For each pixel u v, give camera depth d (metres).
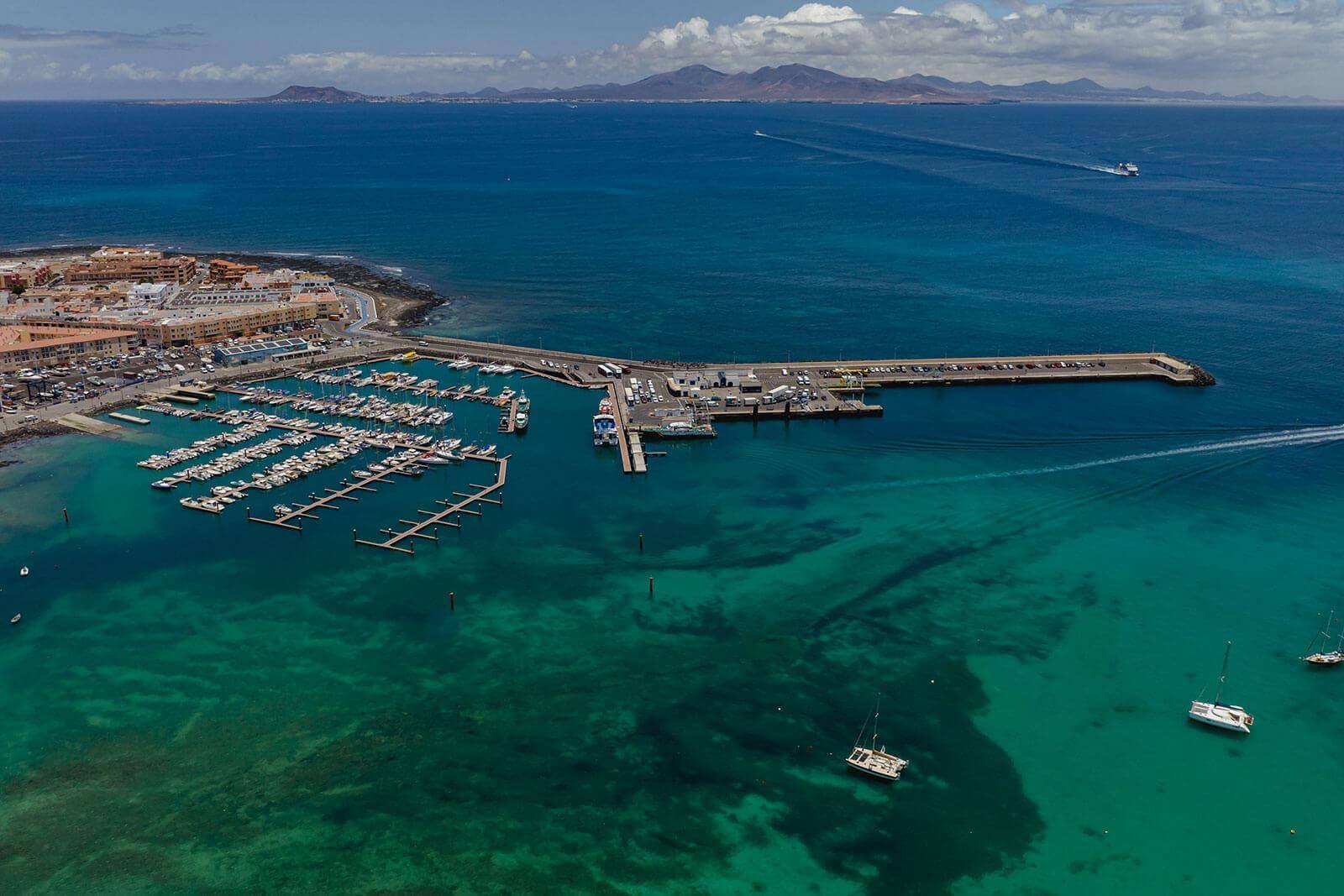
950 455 199.12
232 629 138.50
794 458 197.38
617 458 196.62
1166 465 193.12
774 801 109.50
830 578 152.50
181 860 101.25
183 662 131.38
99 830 104.69
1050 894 98.19
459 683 127.69
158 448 197.50
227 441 199.00
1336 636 138.00
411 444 199.12
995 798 110.12
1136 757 116.06
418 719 121.12
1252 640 137.25
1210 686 127.81
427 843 103.69
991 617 142.50
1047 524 169.62
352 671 129.75
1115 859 102.38
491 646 135.38
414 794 109.94
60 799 108.56
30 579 149.50
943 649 135.25
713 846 103.62
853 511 174.25
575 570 154.25
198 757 114.62
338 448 196.75
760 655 133.75
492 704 123.94
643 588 149.62
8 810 106.88
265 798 109.12
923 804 109.31
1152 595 148.12
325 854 102.19
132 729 118.88
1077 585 150.75
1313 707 124.12
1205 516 172.12
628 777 112.62
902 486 184.50
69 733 118.06
